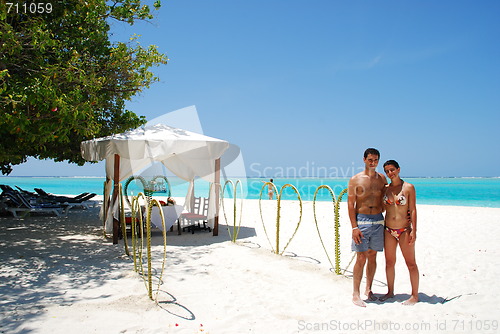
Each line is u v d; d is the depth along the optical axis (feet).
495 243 27.66
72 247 25.66
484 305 14.52
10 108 21.48
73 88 24.94
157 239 29.48
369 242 14.65
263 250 25.57
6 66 22.99
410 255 14.65
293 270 20.39
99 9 30.25
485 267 20.84
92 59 30.27
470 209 52.06
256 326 13.03
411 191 14.29
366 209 14.69
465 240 28.91
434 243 27.84
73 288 16.79
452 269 20.52
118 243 27.35
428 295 16.17
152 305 14.80
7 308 14.03
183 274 19.51
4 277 18.17
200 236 31.04
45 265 20.66
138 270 19.94
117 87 32.60
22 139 23.86
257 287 17.44
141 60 31.60
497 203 82.64
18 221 37.27
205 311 14.39
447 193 126.82
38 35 21.95
